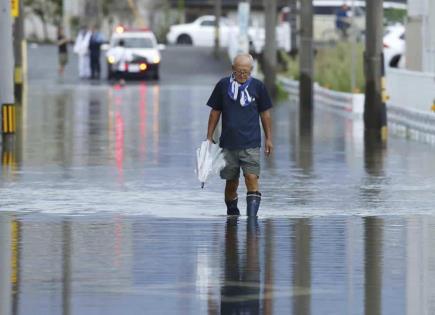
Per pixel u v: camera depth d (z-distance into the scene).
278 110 102.75
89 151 65.56
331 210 43.47
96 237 37.28
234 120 40.62
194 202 45.50
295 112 100.06
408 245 35.94
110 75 148.12
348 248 35.41
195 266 32.66
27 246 35.66
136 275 31.39
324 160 61.56
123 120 88.19
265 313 26.98
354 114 93.44
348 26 145.00
